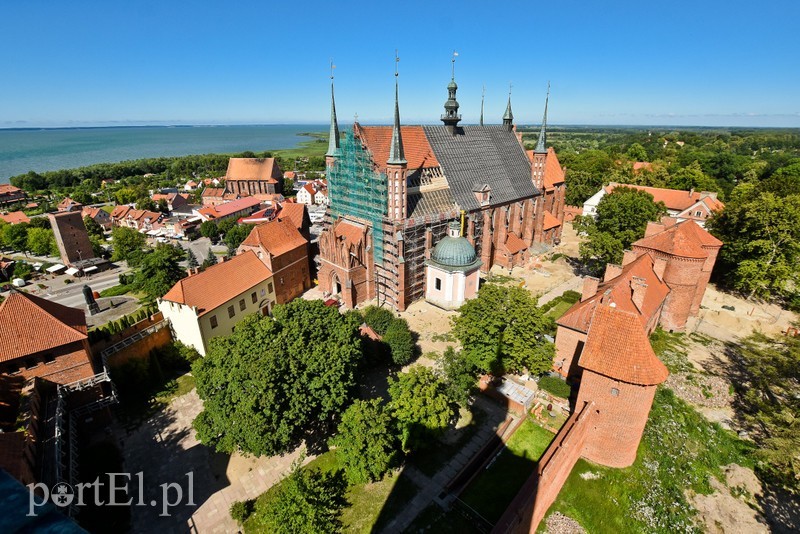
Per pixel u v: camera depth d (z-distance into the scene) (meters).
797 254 69.00
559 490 38.38
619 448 39.75
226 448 38.78
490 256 84.44
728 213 76.50
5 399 41.12
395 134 61.50
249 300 64.56
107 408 47.16
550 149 106.56
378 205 66.88
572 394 47.88
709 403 48.91
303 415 38.47
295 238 76.38
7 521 4.38
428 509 37.03
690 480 40.06
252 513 37.31
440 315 68.44
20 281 89.62
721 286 78.81
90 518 36.53
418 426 39.97
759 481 40.44
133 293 83.19
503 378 52.03
